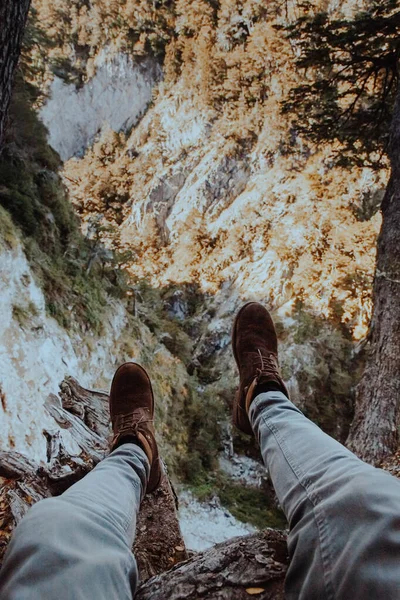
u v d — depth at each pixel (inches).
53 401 86.5
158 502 64.9
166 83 781.3
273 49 623.8
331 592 24.6
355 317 405.7
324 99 220.4
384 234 131.3
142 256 607.2
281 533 40.1
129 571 29.3
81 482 38.4
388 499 27.8
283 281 459.5
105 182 706.2
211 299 512.7
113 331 303.7
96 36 805.9
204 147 692.1
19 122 345.7
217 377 406.0
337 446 37.3
